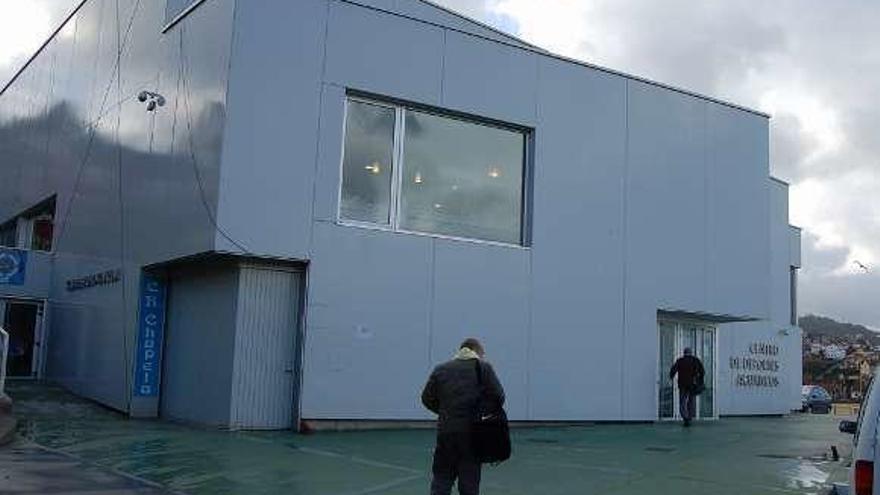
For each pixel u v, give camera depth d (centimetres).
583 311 1844
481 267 1725
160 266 1734
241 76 1510
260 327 1541
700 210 2067
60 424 1588
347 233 1588
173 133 1695
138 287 1795
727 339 2611
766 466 1213
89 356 2055
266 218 1513
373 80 1638
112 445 1298
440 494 768
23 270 2441
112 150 2061
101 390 1944
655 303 1959
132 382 1766
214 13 1573
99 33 2262
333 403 1550
